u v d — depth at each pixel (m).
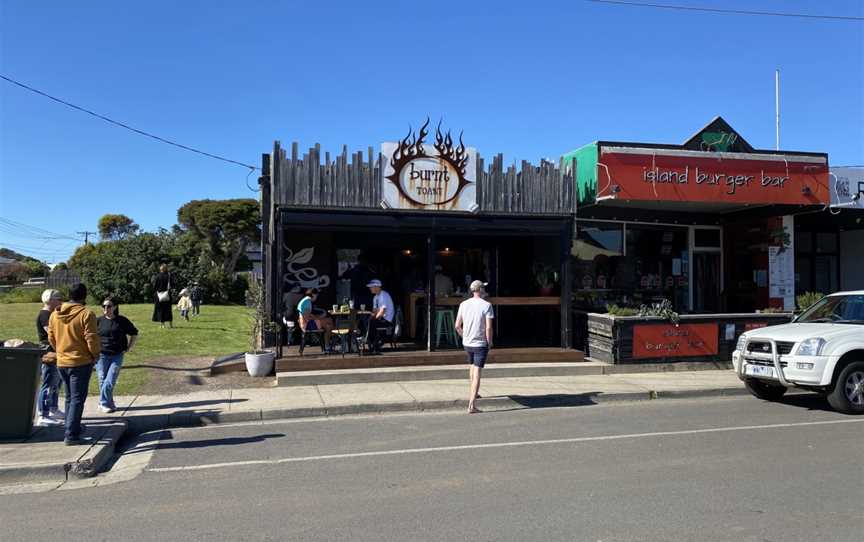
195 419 9.18
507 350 13.69
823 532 4.73
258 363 12.08
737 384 11.89
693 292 17.42
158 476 6.55
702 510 5.23
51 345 8.41
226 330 19.25
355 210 12.95
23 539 4.81
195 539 4.75
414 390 11.12
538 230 13.83
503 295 16.80
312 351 13.31
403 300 16.11
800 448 7.36
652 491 5.75
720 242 17.77
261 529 4.92
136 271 32.84
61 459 6.83
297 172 12.70
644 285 16.86
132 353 14.21
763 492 5.69
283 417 9.58
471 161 13.47
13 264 65.62
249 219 51.50
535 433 8.34
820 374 9.31
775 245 16.33
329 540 4.68
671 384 11.88
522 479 6.18
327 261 15.28
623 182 13.93
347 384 11.69
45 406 8.55
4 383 7.64
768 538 4.63
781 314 14.26
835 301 10.88
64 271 37.25
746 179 14.59
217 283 36.03
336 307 13.35
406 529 4.88
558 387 11.55
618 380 12.33
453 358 12.89
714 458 6.92
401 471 6.55
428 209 13.26
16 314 22.31
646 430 8.46
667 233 17.20
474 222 13.48
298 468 6.74
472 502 5.50
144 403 9.95
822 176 15.09
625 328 13.37
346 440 8.05
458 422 9.14
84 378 7.57
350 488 5.98
